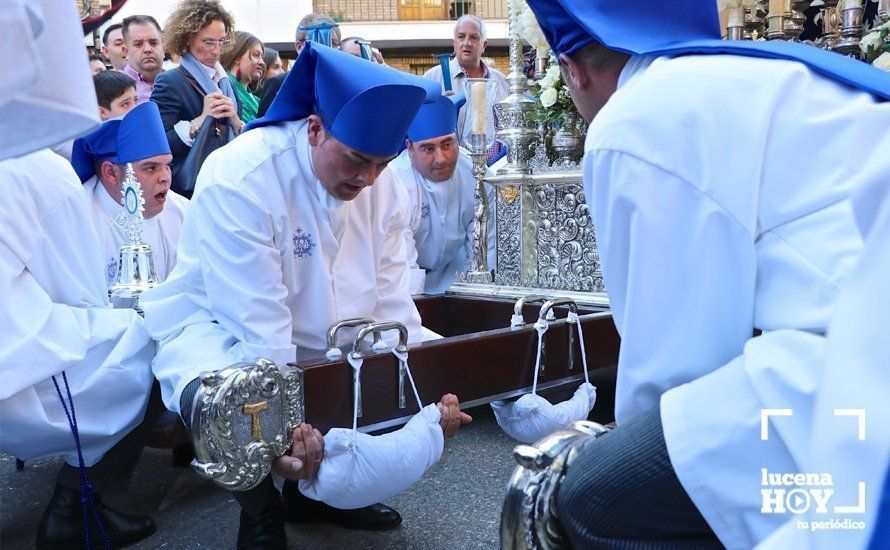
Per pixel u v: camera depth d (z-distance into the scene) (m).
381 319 2.53
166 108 4.23
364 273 2.43
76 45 0.90
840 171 1.10
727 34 3.10
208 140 4.07
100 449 2.20
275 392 1.79
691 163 1.18
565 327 2.44
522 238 3.46
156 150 3.22
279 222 2.17
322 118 2.12
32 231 2.19
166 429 2.75
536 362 2.35
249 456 1.75
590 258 3.23
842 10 3.35
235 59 4.97
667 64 1.26
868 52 3.20
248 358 2.05
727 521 1.10
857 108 1.12
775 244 1.13
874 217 0.76
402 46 15.84
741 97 1.18
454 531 2.34
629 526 1.21
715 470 1.11
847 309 0.73
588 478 1.22
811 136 1.13
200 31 4.30
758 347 1.12
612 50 1.39
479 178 3.61
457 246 3.85
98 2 5.18
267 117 2.29
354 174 2.15
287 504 2.43
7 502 2.66
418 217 3.71
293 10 12.73
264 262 2.11
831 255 1.08
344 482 1.85
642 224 1.19
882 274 0.71
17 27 0.77
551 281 3.38
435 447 1.96
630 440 1.21
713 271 1.16
